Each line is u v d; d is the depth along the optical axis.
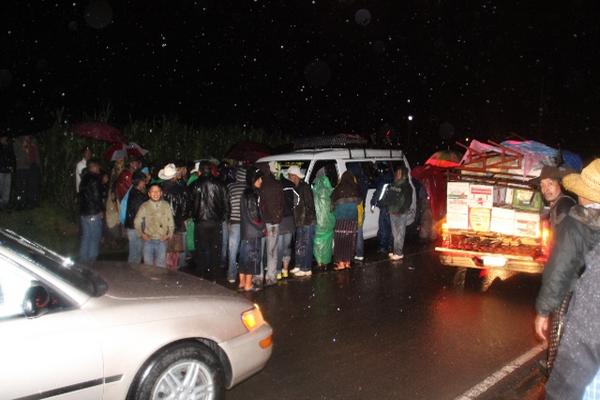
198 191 8.03
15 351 3.16
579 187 3.38
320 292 8.02
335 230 9.43
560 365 2.23
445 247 8.21
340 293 7.98
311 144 11.80
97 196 7.95
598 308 2.14
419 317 6.94
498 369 5.38
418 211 12.41
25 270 3.41
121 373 3.52
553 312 3.87
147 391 3.64
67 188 11.71
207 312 4.03
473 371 5.33
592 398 2.16
